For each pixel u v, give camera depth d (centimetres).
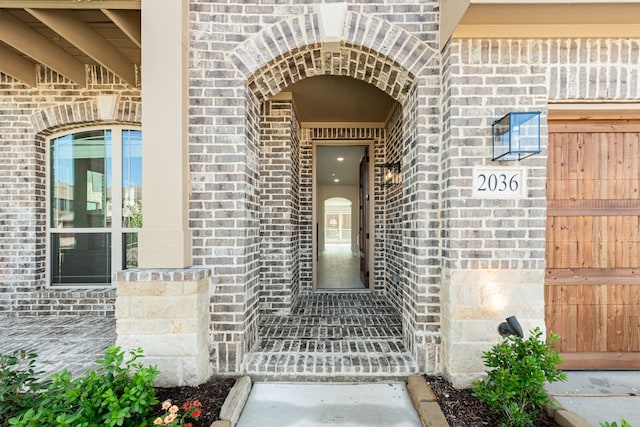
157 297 230
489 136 238
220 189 254
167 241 237
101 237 404
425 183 254
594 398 231
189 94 252
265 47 253
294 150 429
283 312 387
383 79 282
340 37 250
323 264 941
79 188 404
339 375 251
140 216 404
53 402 168
